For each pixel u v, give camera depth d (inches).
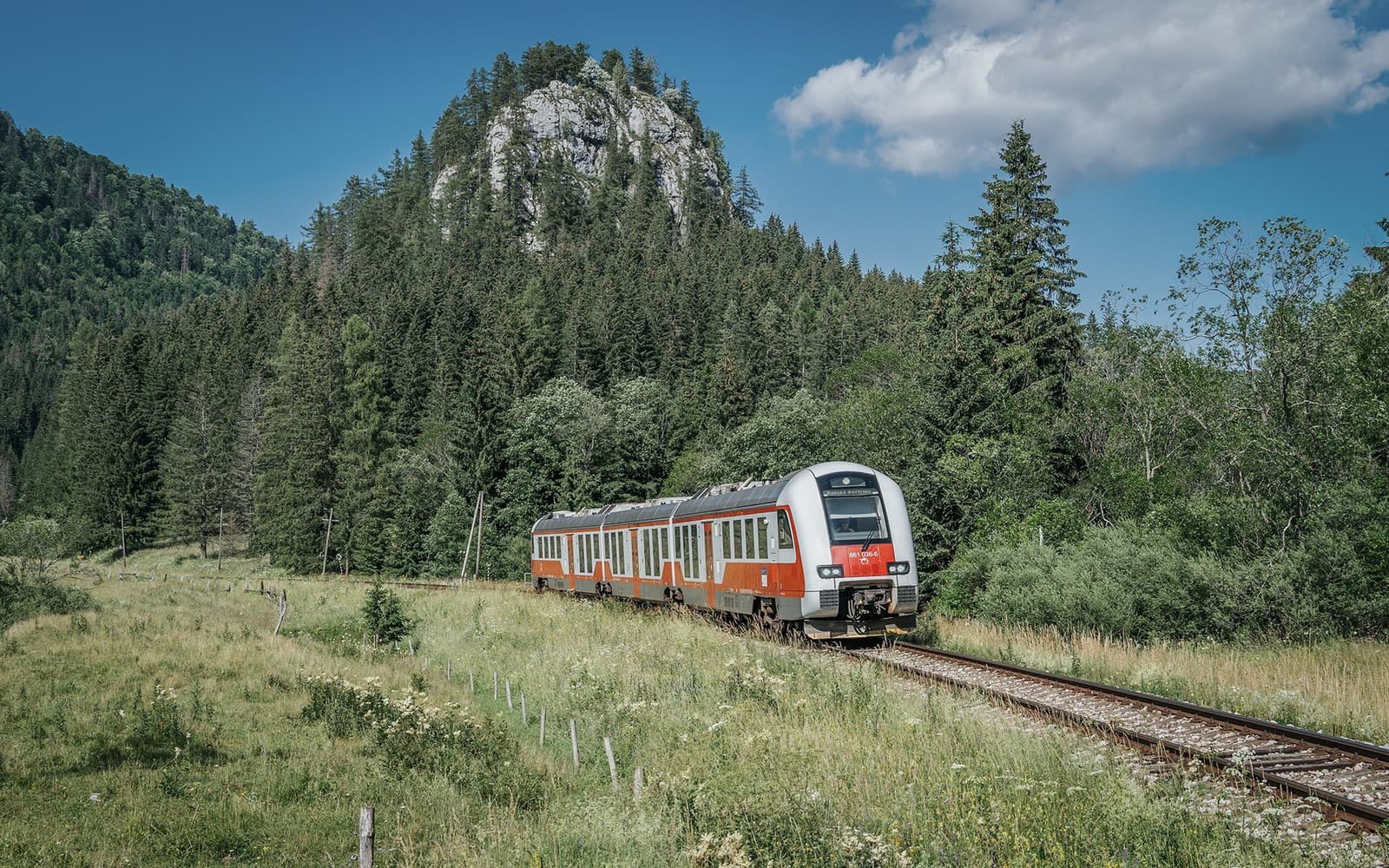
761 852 339.0
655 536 1167.6
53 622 1162.0
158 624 1209.4
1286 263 1027.3
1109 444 1462.8
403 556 2903.5
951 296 1728.6
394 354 4434.1
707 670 725.3
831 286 6594.5
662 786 436.8
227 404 4490.7
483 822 459.8
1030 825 331.6
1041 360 1643.7
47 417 6815.9
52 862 414.0
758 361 4001.0
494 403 2844.5
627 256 6427.2
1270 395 1056.8
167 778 546.6
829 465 863.1
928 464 1301.7
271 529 3577.8
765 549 885.8
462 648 1131.3
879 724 509.7
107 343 5482.3
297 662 970.7
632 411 3063.5
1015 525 1143.0
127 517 4109.3
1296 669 625.9
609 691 708.7
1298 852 307.0
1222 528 967.6
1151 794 366.6
